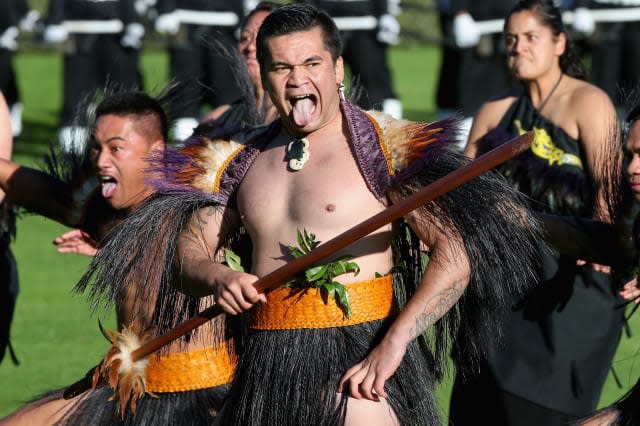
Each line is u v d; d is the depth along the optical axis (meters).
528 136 9.21
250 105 13.26
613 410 10.61
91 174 12.27
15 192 12.66
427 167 9.78
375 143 9.87
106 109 11.75
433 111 37.09
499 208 9.87
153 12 31.16
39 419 11.51
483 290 9.95
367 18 29.20
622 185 11.02
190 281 10.02
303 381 9.75
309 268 9.71
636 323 18.03
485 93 28.19
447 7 28.97
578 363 12.38
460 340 10.48
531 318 12.34
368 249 9.85
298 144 10.00
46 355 16.95
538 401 12.36
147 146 11.70
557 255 12.23
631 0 29.44
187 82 13.02
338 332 9.80
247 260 10.52
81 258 22.38
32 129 35.12
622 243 11.11
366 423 9.66
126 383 10.56
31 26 33.03
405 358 10.01
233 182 10.27
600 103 12.64
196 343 11.02
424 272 9.83
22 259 22.22
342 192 9.80
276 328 9.88
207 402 11.07
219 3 28.92
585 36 28.33
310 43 9.70
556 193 12.48
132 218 10.42
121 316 11.16
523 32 12.90
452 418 12.77
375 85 29.28
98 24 30.05
